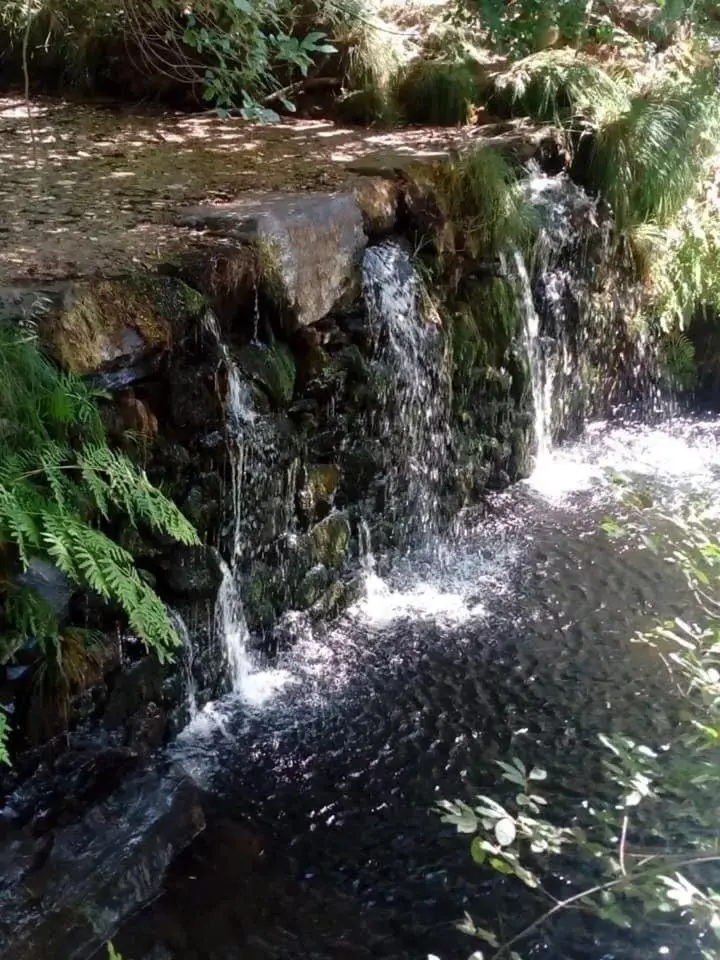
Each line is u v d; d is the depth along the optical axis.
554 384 5.66
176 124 5.62
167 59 5.91
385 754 3.38
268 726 3.49
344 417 4.18
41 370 2.64
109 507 3.00
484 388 5.08
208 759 3.31
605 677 3.80
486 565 4.59
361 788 3.23
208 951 2.59
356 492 4.32
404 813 3.13
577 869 2.90
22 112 5.75
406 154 5.01
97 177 4.44
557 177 5.62
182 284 3.26
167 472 3.25
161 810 2.87
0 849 2.56
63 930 2.46
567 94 5.79
